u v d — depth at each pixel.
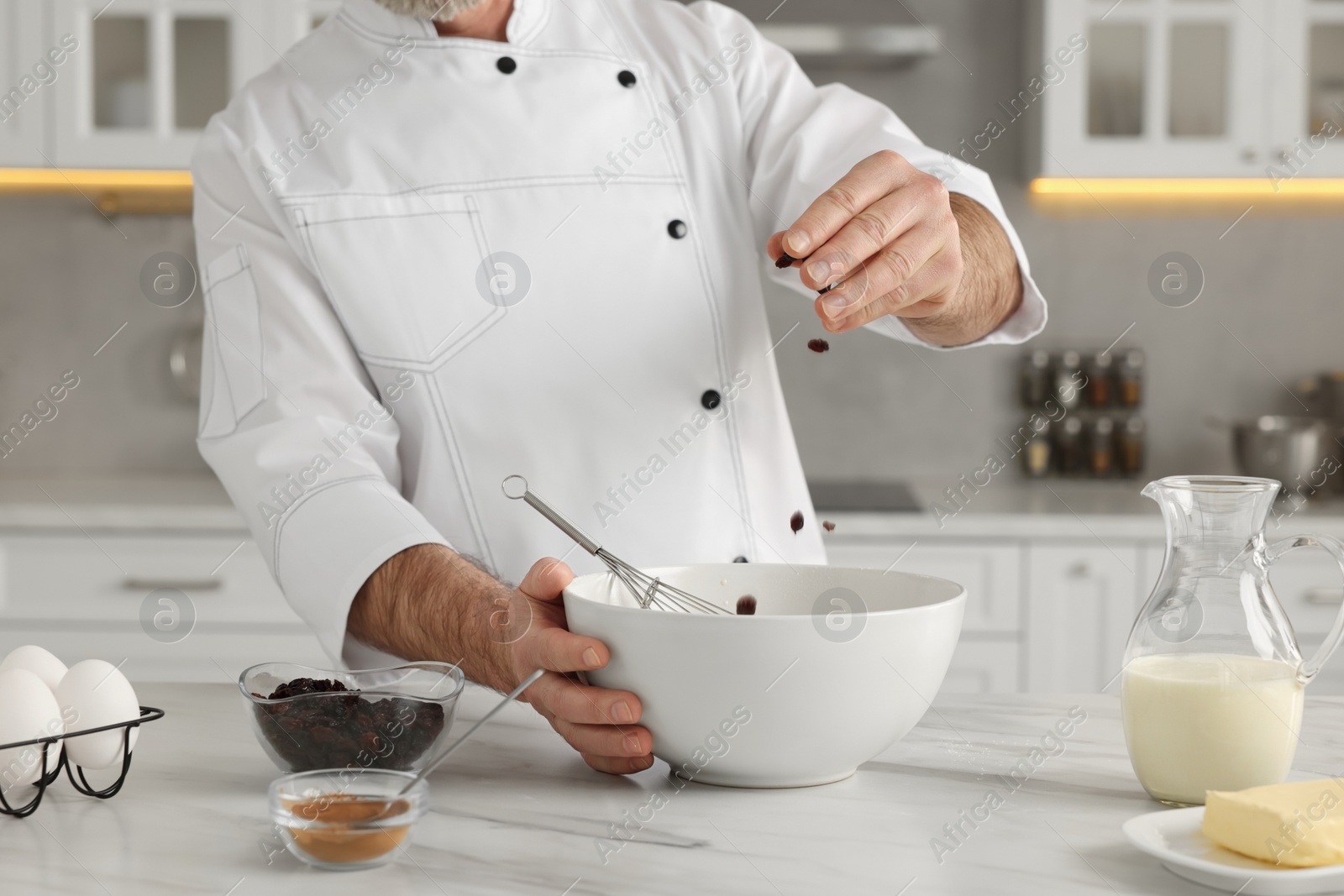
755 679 0.67
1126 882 0.58
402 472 1.11
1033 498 2.39
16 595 2.16
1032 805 0.69
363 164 1.08
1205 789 0.67
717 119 1.18
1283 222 2.62
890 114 1.17
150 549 2.16
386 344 1.07
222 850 0.63
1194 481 0.71
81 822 0.67
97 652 2.17
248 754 0.80
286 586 0.92
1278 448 2.33
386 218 1.07
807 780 0.72
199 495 2.36
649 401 1.11
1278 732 0.67
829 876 0.59
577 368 1.09
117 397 2.70
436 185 1.09
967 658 2.16
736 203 1.19
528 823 0.66
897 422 2.67
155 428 2.71
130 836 0.65
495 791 0.72
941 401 2.67
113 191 2.65
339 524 0.90
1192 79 2.38
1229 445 2.65
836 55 2.40
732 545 1.14
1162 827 0.62
